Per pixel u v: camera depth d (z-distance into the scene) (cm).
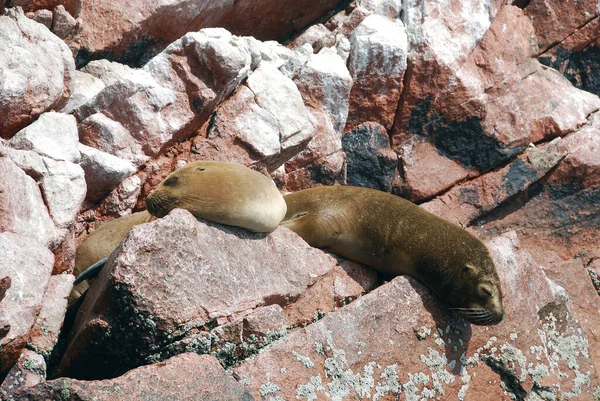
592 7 2389
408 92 2145
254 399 1289
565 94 2275
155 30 1997
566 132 2227
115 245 1543
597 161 2198
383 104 2138
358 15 2250
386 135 2134
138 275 1278
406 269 1622
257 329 1351
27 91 1545
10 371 1240
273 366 1334
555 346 1744
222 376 1227
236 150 1805
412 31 2170
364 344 1454
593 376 1758
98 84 1848
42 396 1101
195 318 1316
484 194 2158
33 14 1752
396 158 2122
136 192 1708
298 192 1738
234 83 1819
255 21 2197
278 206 1455
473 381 1577
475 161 2180
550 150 2195
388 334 1495
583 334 1797
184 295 1314
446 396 1525
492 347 1617
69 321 1391
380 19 2166
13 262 1246
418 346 1525
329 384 1382
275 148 1825
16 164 1411
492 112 2186
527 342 1666
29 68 1550
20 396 1102
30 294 1252
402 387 1474
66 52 1667
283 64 2027
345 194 1698
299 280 1488
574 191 2217
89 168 1622
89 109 1725
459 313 1576
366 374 1437
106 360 1326
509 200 2191
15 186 1351
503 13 2281
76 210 1463
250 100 1839
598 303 1959
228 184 1406
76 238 1648
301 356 1369
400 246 1620
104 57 1952
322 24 2289
